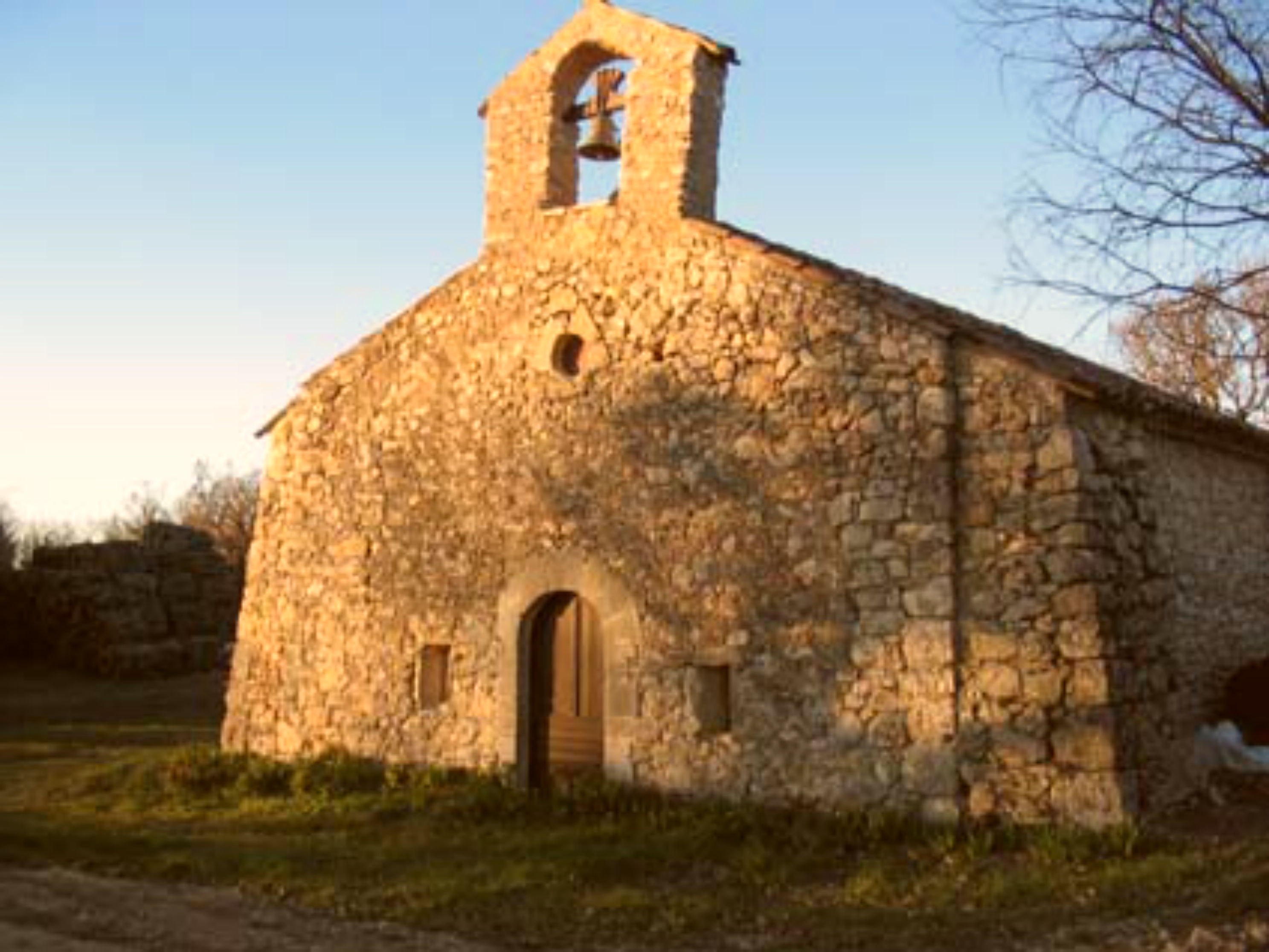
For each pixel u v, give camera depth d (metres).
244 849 9.50
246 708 13.45
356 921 7.54
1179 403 10.14
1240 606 11.76
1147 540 9.59
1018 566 8.95
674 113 11.42
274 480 13.80
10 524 38.78
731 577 10.30
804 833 9.03
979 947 6.60
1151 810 8.70
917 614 9.27
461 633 12.00
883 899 7.61
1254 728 10.83
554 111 12.44
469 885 8.27
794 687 9.82
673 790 10.34
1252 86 7.73
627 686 10.73
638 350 11.20
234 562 38.53
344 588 12.91
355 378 13.30
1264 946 6.04
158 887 8.40
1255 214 7.58
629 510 11.01
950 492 9.25
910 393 9.53
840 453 9.84
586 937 7.16
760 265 10.53
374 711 12.46
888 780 9.23
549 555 11.47
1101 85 7.80
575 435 11.49
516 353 12.06
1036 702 8.72
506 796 10.68
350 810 10.90
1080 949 6.39
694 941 7.04
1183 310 7.76
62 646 24.36
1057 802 8.52
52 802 11.91
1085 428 9.29
